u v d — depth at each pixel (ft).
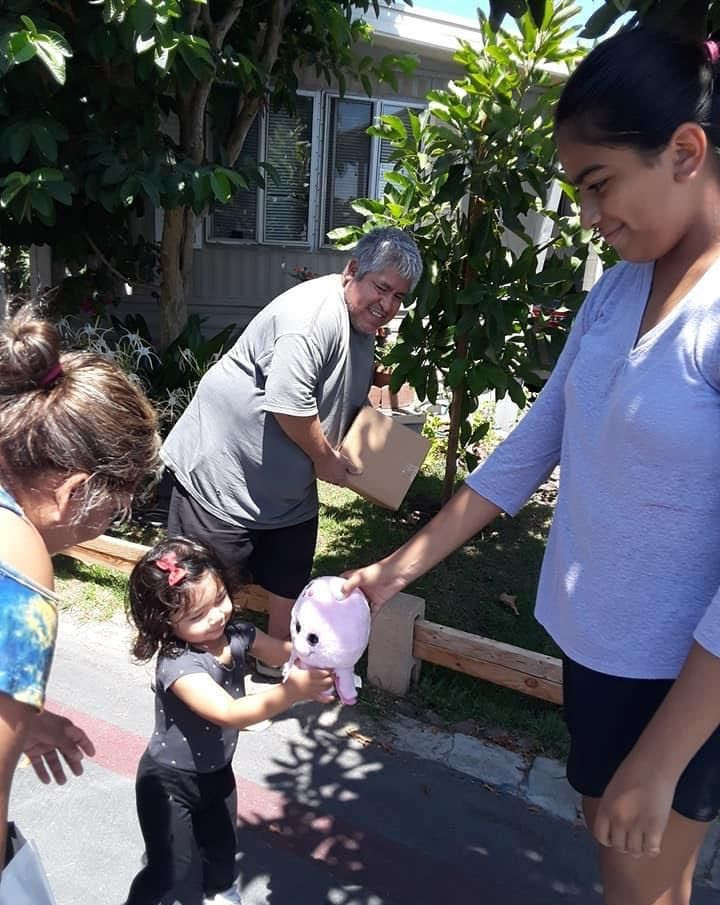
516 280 13.78
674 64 3.99
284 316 9.21
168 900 7.46
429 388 14.92
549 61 13.25
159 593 6.45
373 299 9.43
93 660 11.54
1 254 26.23
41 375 3.84
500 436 22.29
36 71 14.66
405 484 10.39
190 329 20.94
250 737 10.04
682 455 4.34
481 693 10.93
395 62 21.49
